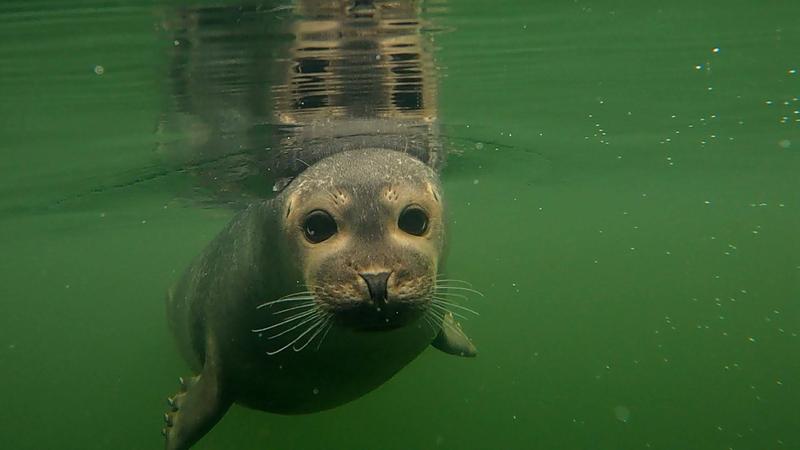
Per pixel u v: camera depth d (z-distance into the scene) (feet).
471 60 4.48
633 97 5.97
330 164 2.97
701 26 4.42
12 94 4.33
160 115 4.74
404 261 2.49
